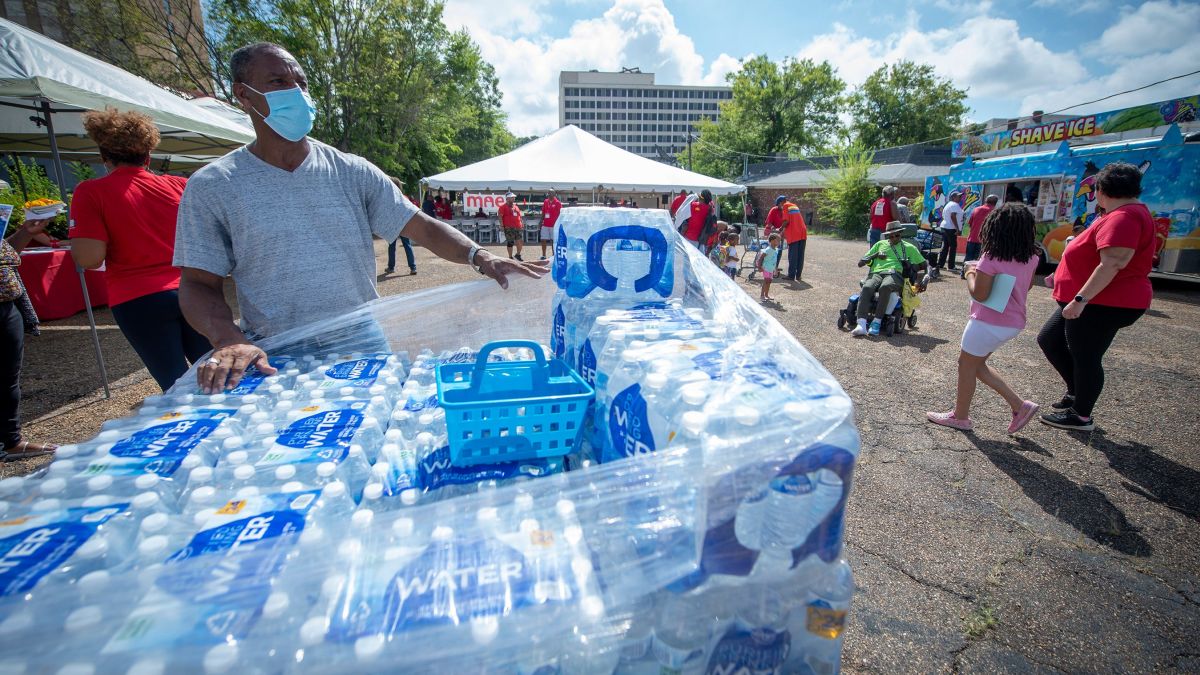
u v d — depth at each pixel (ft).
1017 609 7.01
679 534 2.77
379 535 2.61
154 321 8.59
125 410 12.67
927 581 7.54
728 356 3.81
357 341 6.12
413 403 4.76
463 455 3.83
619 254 5.50
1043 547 8.21
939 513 9.09
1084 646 6.44
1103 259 10.08
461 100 106.63
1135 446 11.30
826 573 3.03
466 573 2.49
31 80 11.87
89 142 28.25
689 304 5.73
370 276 6.80
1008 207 10.73
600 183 39.99
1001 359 17.43
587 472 2.99
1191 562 7.84
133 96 14.70
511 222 43.80
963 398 11.99
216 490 3.09
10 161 33.99
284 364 5.51
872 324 20.24
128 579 2.27
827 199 90.12
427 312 6.66
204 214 5.56
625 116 389.19
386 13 71.97
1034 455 10.99
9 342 9.97
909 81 131.03
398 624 2.25
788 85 133.49
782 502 2.76
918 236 35.55
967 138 49.08
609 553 2.73
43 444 10.69
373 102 75.66
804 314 23.97
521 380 5.04
